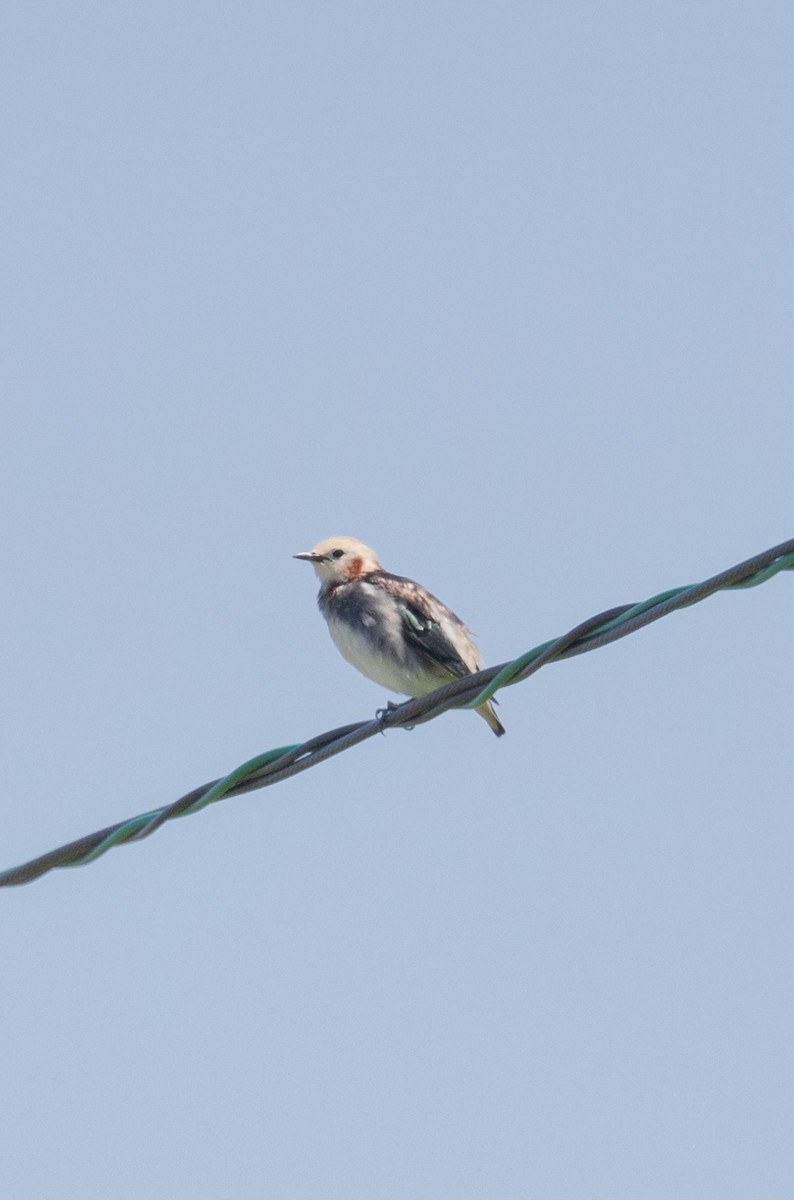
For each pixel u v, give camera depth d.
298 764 12.71
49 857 13.16
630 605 11.74
